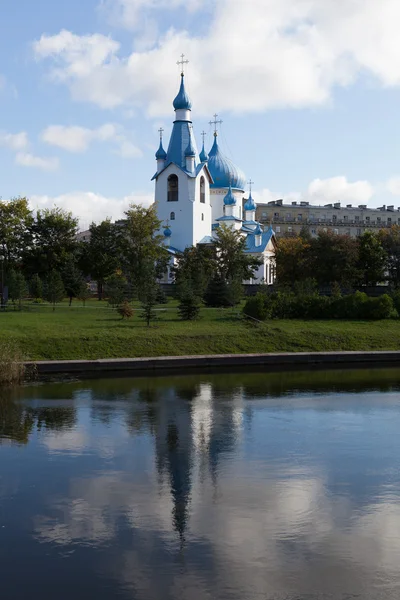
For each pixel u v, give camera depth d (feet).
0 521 32.40
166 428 51.90
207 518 32.81
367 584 26.20
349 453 45.11
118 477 39.34
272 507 34.40
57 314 127.24
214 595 25.30
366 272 235.20
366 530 31.45
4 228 198.70
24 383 73.26
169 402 62.59
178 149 263.08
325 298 127.65
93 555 28.66
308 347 102.73
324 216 468.75
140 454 44.39
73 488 37.29
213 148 303.89
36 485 37.81
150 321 116.16
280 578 26.63
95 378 77.25
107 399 63.82
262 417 56.34
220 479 39.04
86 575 26.86
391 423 54.44
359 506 34.60
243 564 27.84
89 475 39.68
